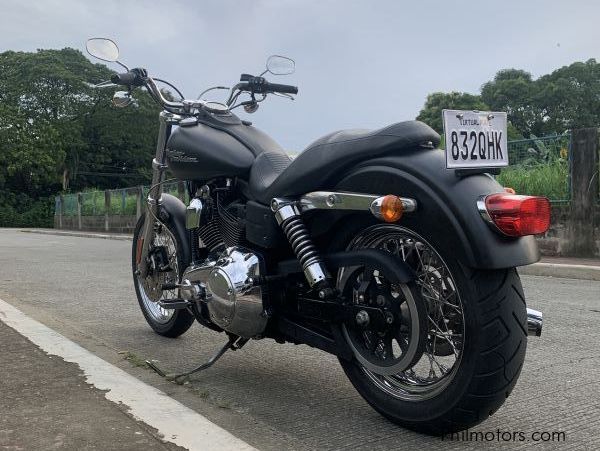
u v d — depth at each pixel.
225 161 3.65
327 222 3.12
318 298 3.18
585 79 42.94
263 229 3.37
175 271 4.52
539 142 11.47
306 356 4.28
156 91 4.10
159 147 4.33
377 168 2.88
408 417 2.87
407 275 2.76
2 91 48.94
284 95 4.61
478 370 2.60
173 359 4.20
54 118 49.28
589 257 10.33
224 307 3.38
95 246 16.36
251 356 4.28
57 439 2.67
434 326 2.88
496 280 2.64
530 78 45.31
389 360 2.92
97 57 4.05
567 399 3.39
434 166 2.75
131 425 2.83
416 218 2.77
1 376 3.52
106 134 51.94
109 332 5.02
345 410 3.22
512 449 2.72
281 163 3.62
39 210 45.75
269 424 3.02
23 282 8.16
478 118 2.76
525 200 2.54
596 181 10.28
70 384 3.39
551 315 5.69
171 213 4.42
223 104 4.03
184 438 2.69
